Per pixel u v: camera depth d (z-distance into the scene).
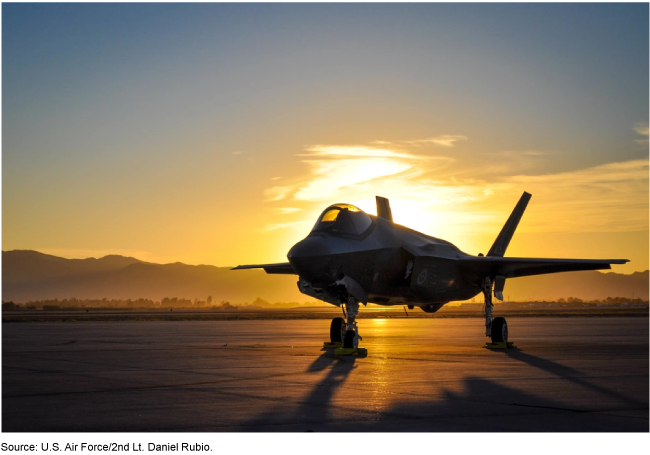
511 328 41.91
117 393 12.02
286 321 58.28
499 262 23.38
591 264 23.58
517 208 29.20
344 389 12.38
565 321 57.50
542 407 10.47
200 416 9.76
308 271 19.11
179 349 22.89
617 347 24.12
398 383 13.23
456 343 25.48
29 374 15.14
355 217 21.03
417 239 23.00
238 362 17.80
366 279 20.42
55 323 55.78
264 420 9.45
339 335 23.77
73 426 9.15
